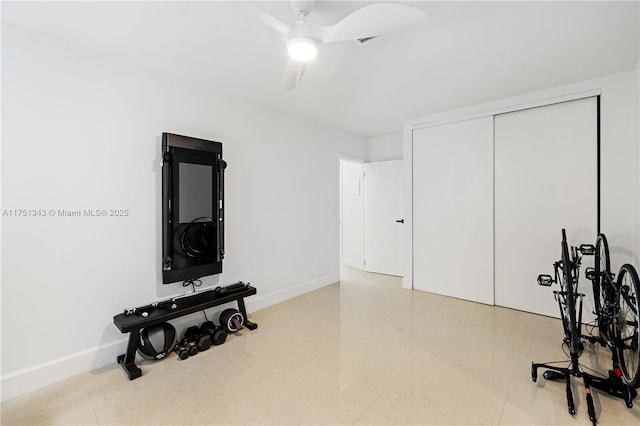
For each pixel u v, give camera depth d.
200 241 2.64
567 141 2.91
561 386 1.90
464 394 1.83
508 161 3.26
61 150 2.02
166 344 2.24
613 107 2.63
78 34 1.97
